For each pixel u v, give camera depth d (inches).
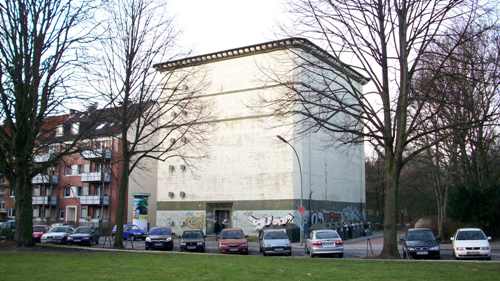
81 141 1135.0
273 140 1935.3
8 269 587.5
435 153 1537.9
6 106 1008.9
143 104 1269.7
